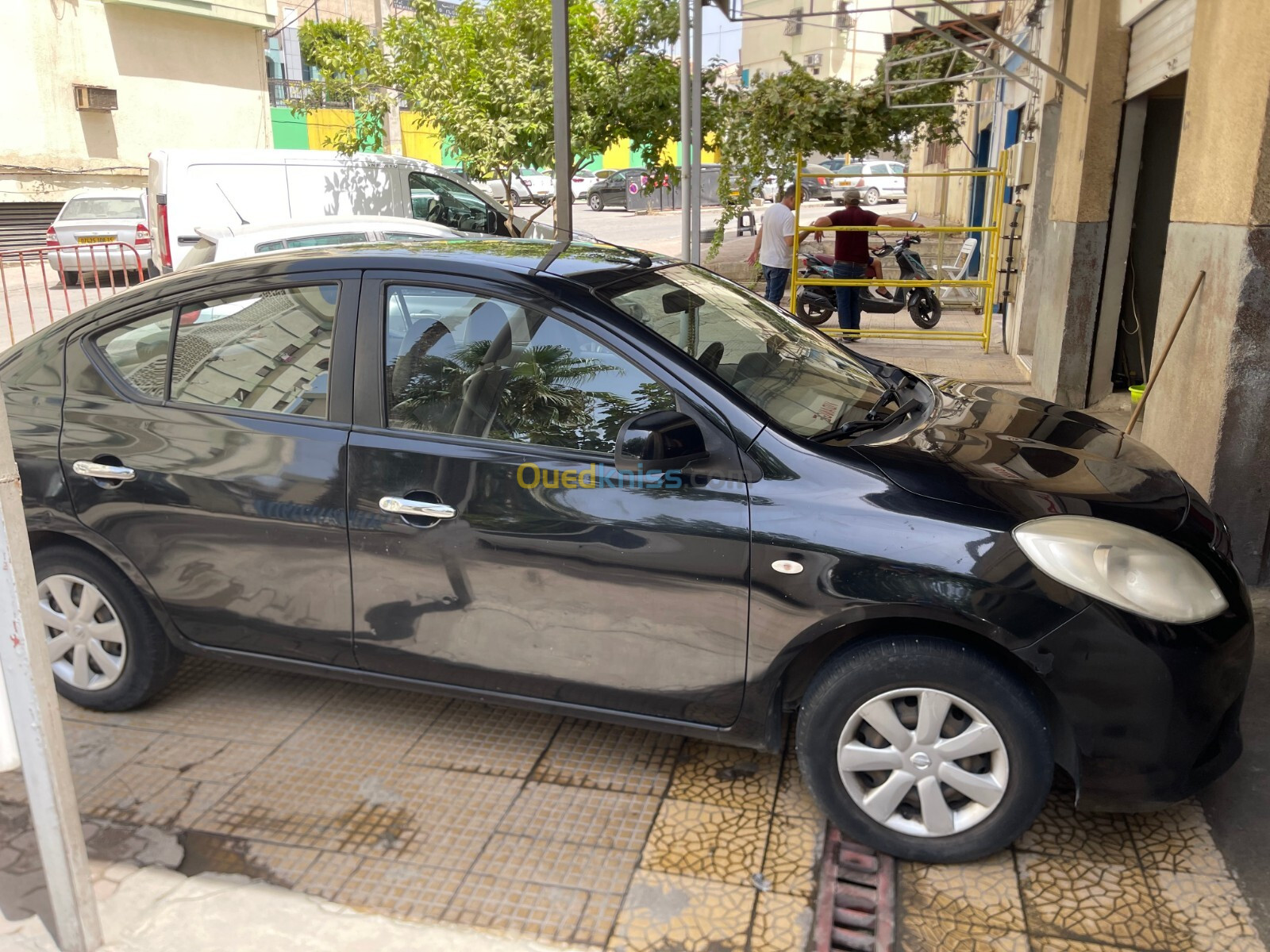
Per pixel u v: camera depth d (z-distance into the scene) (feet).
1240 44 14.47
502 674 10.34
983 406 11.61
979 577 8.61
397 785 10.62
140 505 10.93
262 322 10.93
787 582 9.07
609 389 9.86
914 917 8.71
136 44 74.43
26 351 11.84
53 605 11.89
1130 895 8.94
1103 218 24.70
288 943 8.43
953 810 9.29
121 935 8.55
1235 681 9.01
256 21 81.46
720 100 37.42
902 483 9.08
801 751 9.39
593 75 37.60
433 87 38.09
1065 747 8.96
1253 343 14.40
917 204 88.94
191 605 11.15
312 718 11.97
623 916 8.73
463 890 9.07
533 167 39.63
